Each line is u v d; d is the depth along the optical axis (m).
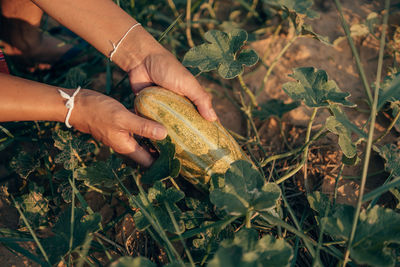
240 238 0.52
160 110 0.66
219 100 0.90
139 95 0.68
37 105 0.63
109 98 0.66
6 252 0.67
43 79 0.92
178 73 0.67
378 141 0.74
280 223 0.56
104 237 0.64
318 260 0.55
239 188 0.54
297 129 0.83
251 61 0.69
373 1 1.01
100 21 0.68
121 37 0.69
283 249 0.51
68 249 0.58
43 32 0.92
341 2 1.01
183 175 0.69
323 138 0.79
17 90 0.62
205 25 1.02
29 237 0.67
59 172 0.70
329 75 0.89
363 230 0.52
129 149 0.68
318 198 0.65
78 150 0.70
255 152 0.81
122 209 0.73
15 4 0.82
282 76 0.90
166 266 0.51
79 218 0.61
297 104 0.82
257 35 0.97
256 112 0.83
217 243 0.62
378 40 0.92
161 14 1.01
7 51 0.91
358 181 0.74
